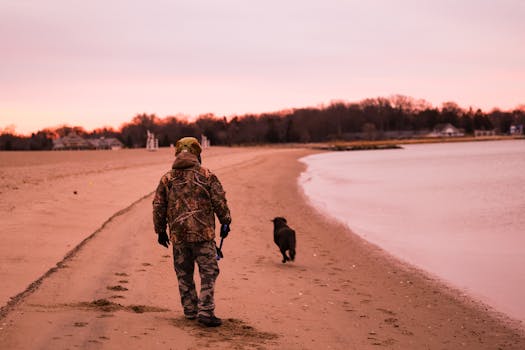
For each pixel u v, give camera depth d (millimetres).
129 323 5922
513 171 51781
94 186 23547
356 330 7230
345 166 65188
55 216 14117
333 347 6195
